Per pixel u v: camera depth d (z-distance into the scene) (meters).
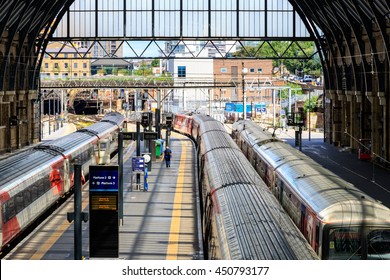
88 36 65.56
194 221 32.56
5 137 59.47
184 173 49.09
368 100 57.72
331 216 21.45
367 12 49.56
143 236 29.41
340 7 54.62
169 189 41.81
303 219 24.84
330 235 21.38
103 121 66.19
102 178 20.61
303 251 17.19
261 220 19.80
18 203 29.70
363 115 56.84
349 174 48.34
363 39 54.56
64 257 26.08
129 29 65.38
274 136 46.34
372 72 52.19
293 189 27.66
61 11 64.69
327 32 63.66
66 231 30.70
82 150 45.22
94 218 20.75
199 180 42.81
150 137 42.22
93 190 20.53
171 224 31.86
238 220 20.19
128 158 60.84
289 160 33.31
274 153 37.44
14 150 61.41
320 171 29.03
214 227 22.31
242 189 24.42
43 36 64.69
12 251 27.08
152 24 65.31
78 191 18.88
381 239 21.31
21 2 51.88
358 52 57.38
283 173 31.22
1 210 27.03
